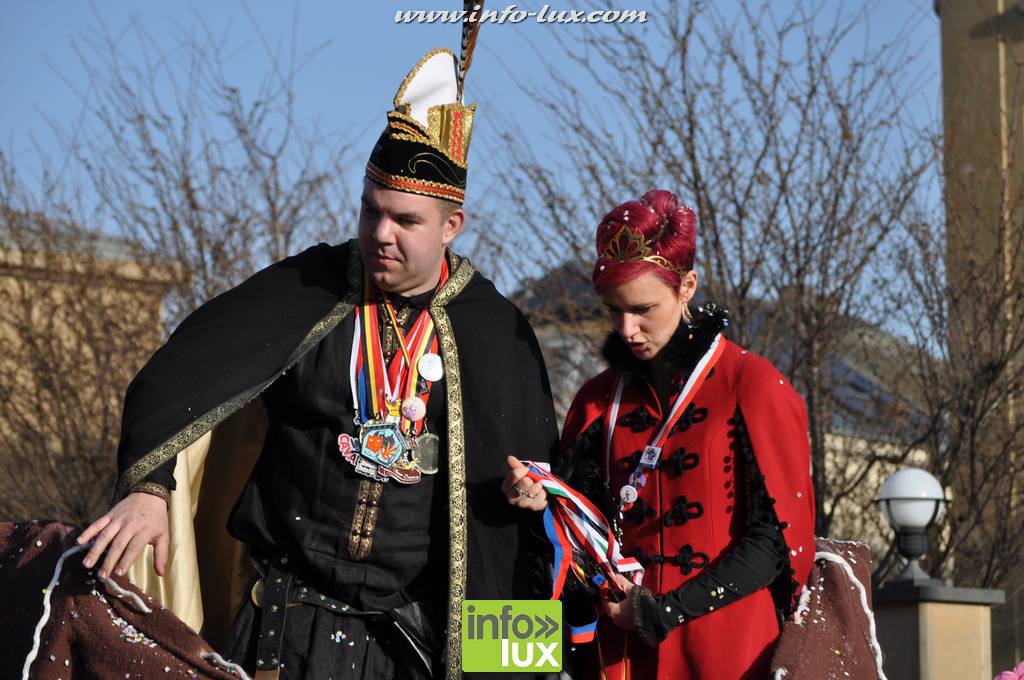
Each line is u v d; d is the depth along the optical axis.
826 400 17.56
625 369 6.65
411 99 6.45
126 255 21.58
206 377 6.07
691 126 17.27
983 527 17.69
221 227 20.66
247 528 6.34
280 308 6.42
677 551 6.25
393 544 6.27
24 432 20.41
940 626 13.09
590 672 6.50
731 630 6.10
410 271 6.41
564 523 6.36
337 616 6.25
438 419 6.53
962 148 19.81
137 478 5.84
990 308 17.61
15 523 6.25
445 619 6.29
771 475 6.14
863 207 17.38
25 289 21.08
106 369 20.56
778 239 17.08
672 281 6.39
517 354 6.75
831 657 6.15
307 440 6.33
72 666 5.86
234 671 5.72
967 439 17.59
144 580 6.37
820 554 6.42
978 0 20.17
